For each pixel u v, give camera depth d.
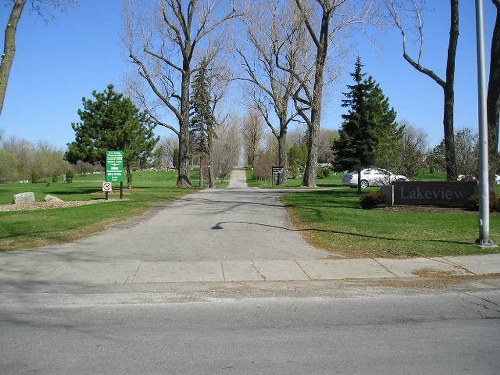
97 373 4.77
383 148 29.86
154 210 18.78
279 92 44.62
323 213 17.42
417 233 13.38
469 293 8.05
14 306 7.22
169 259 10.32
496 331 6.12
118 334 5.98
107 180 23.11
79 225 14.39
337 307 7.24
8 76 17.39
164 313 6.91
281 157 47.91
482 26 11.29
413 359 5.14
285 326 6.32
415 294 7.99
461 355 5.27
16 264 9.73
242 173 107.94
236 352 5.36
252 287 8.39
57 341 5.70
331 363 5.03
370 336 5.92
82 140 28.36
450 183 19.16
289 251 11.19
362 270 9.53
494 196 18.20
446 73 20.84
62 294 7.88
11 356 5.21
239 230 14.00
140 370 4.84
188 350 5.42
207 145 58.47
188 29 34.69
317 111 37.78
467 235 13.05
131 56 34.50
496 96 19.53
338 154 32.69
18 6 17.28
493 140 19.56
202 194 27.70
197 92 56.22
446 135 21.00
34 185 49.91
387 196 19.97
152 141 32.25
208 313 6.92
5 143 92.88
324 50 35.09
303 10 34.38
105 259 10.27
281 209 19.25
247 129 93.56
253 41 40.97
